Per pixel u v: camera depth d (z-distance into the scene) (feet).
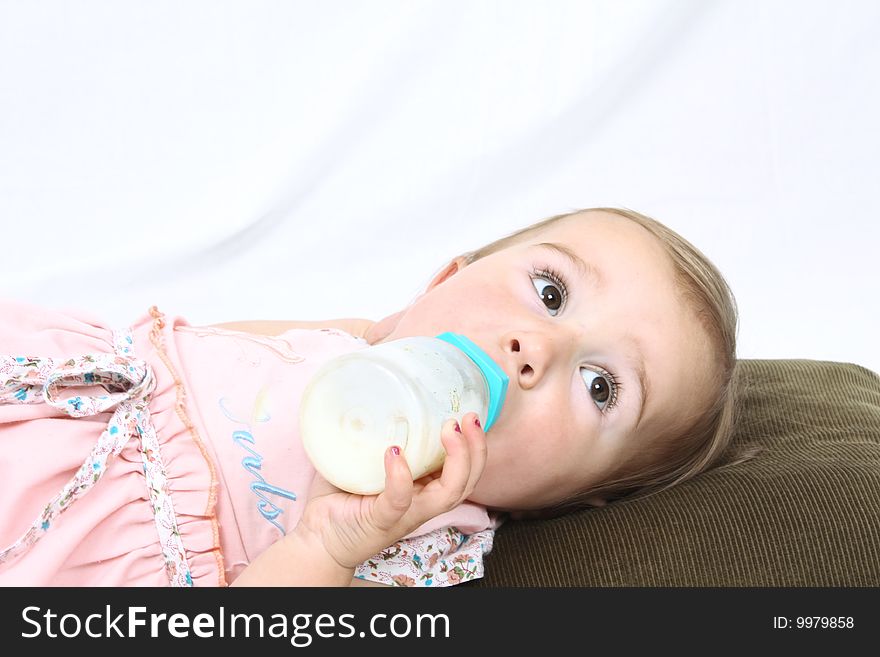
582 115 8.52
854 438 5.24
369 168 8.36
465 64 8.45
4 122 7.93
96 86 8.06
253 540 4.34
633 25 8.37
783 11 8.55
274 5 8.25
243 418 4.44
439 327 4.51
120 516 4.06
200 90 8.24
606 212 5.32
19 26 7.91
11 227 7.81
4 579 3.79
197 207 8.04
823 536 4.47
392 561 4.37
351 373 3.53
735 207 8.59
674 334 4.73
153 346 4.59
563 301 4.61
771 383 5.76
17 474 3.91
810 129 8.69
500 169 8.44
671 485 4.96
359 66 8.29
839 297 7.86
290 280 7.96
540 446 4.42
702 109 8.65
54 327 4.53
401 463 3.37
